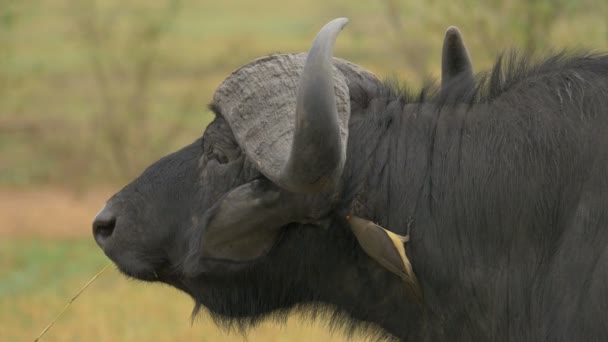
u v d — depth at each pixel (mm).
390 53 85875
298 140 19594
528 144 21156
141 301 49531
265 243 22297
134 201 23688
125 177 95938
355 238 22156
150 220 23469
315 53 19297
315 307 23422
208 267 22688
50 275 59062
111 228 23969
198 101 116250
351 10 102938
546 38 59219
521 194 21016
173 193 23344
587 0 59281
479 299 21500
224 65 135250
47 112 116188
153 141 99625
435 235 21734
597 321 19516
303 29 160375
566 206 20594
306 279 22781
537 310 20703
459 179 21672
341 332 23656
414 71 72812
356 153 22297
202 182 23016
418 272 21969
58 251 66938
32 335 42688
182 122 102938
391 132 22438
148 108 108625
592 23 59438
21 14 95500
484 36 61656
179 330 43094
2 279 58250
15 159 100812
